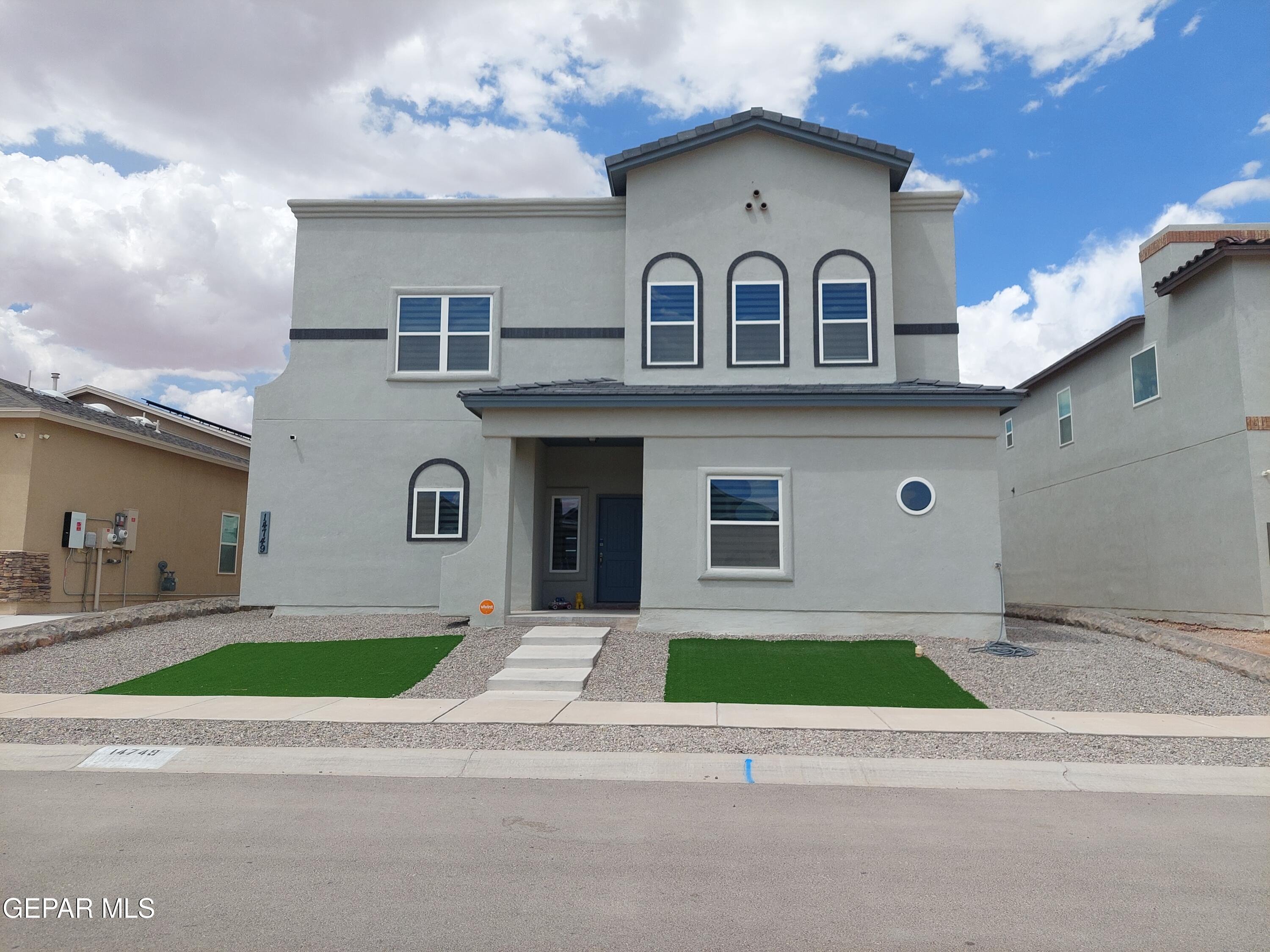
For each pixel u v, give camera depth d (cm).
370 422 1789
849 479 1459
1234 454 1652
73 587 2055
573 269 1806
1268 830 645
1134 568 2039
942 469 1448
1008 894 518
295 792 732
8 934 453
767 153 1716
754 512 1469
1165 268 1906
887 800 721
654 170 1731
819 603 1438
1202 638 1334
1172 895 517
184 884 525
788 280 1686
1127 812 689
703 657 1285
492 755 832
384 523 1769
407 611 1747
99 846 595
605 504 1845
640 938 453
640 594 1780
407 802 705
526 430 1508
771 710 1019
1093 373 2253
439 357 1802
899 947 446
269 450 1789
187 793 728
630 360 1688
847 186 1703
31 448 1947
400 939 450
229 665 1281
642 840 614
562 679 1133
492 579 1494
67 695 1112
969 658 1273
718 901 505
